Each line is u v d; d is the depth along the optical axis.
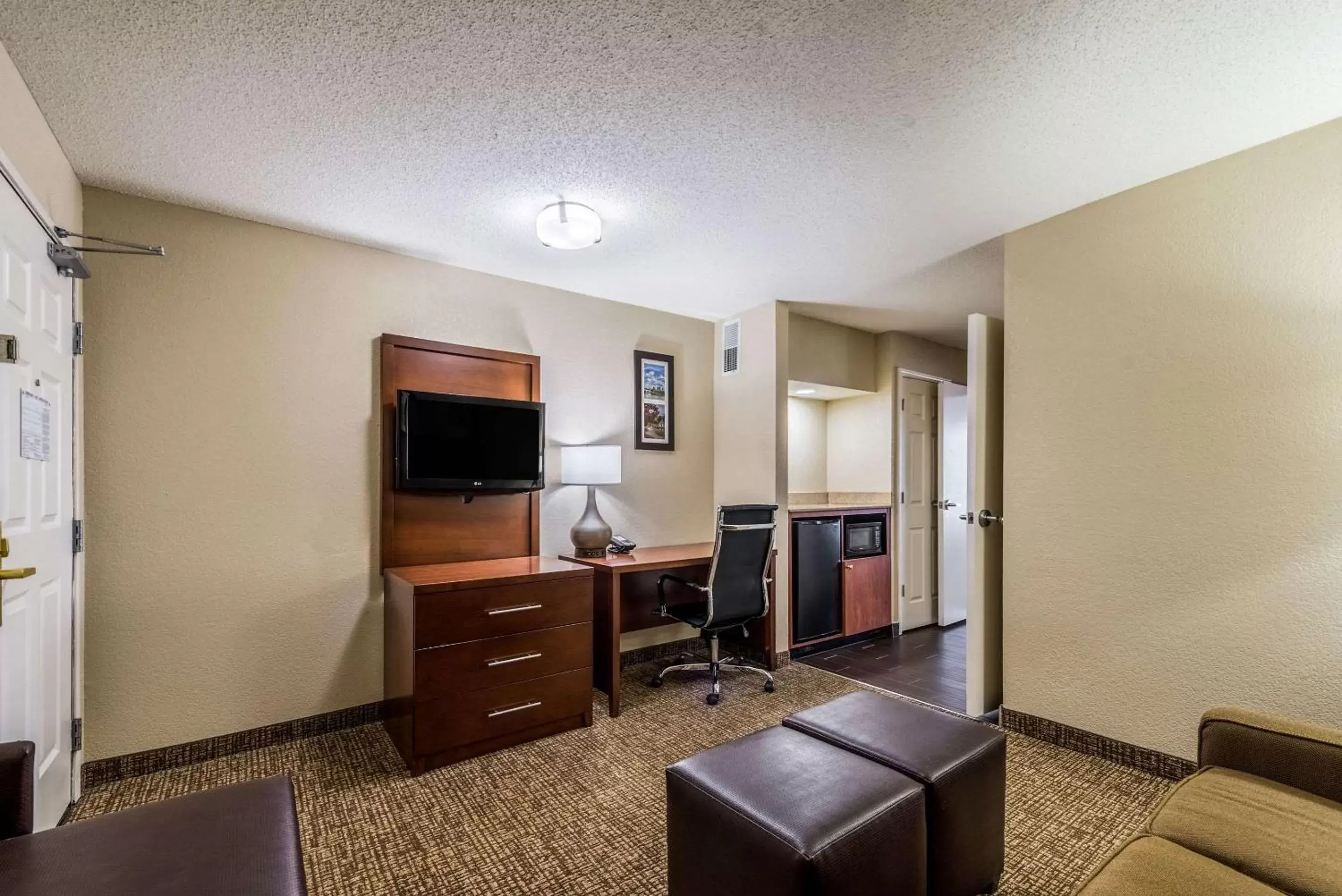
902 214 2.61
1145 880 1.11
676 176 2.29
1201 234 2.21
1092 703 2.47
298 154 2.11
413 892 1.71
